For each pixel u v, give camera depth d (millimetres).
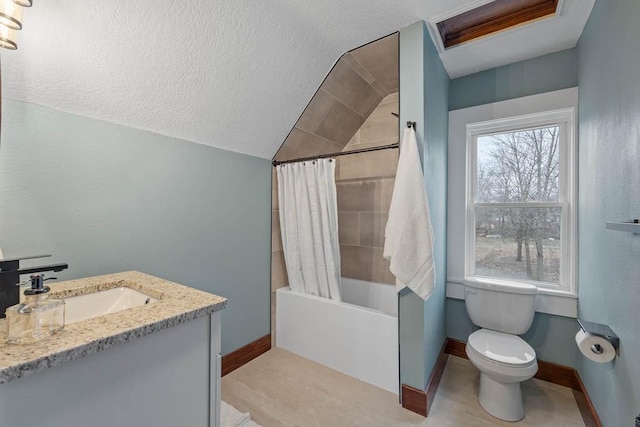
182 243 1798
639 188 1041
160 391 858
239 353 2125
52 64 1171
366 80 2275
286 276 2555
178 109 1630
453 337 2348
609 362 1317
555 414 1648
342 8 1545
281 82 1897
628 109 1140
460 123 2328
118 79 1354
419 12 1581
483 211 2322
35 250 1240
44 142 1254
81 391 698
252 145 2170
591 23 1591
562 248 2025
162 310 915
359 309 1945
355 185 2762
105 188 1452
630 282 1116
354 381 1922
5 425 596
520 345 1712
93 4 1127
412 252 1599
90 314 1191
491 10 1709
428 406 1659
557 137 2062
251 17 1482
